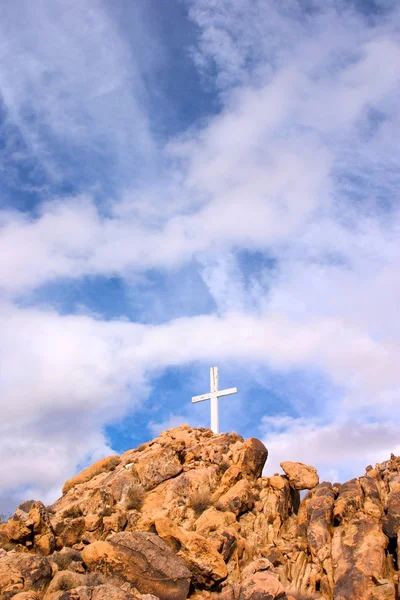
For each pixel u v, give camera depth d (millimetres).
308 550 39000
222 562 35375
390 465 45875
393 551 37719
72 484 49625
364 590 34250
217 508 41594
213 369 55844
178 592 33688
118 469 48125
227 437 49906
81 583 32719
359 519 39625
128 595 31266
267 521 41625
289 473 45125
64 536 37844
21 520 36469
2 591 30641
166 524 36906
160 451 47688
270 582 33844
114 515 40469
